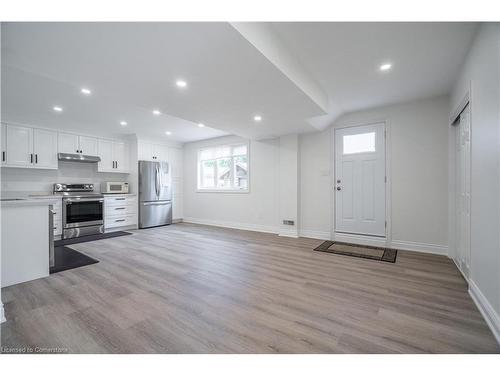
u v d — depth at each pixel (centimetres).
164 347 142
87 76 214
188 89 244
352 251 347
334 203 420
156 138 586
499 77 150
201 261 304
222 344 145
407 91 313
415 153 347
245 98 269
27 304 193
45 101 325
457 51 219
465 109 245
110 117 404
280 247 373
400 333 155
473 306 189
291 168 457
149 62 190
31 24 142
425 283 234
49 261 269
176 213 650
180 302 197
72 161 498
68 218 439
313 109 307
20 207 238
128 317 174
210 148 611
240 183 561
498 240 152
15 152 407
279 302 197
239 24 154
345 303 195
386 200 370
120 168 555
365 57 231
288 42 209
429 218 338
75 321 169
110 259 313
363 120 388
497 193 155
